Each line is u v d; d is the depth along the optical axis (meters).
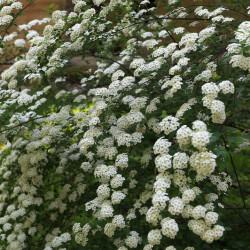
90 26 3.37
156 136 2.98
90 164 3.52
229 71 2.47
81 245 3.10
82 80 4.54
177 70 2.78
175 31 3.25
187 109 2.48
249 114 3.04
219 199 2.78
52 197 4.01
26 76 3.50
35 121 3.98
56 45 3.54
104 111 3.06
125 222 2.69
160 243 2.37
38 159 3.78
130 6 4.00
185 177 2.31
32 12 6.43
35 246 3.82
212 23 3.24
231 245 3.41
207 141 2.00
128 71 4.12
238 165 4.76
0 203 4.23
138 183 3.23
